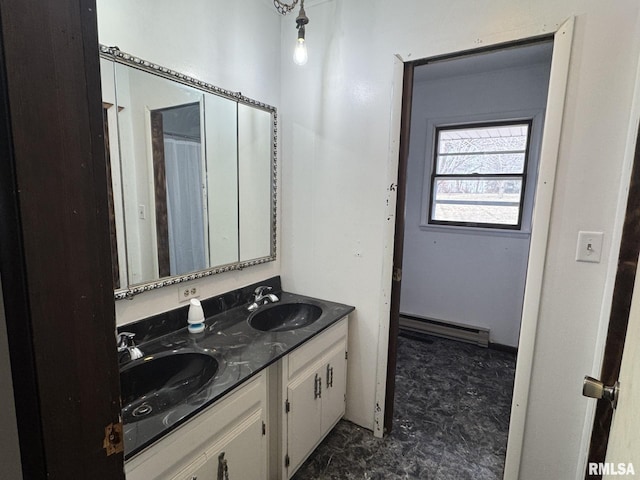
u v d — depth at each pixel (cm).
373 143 178
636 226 98
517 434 154
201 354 136
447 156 323
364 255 188
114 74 123
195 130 155
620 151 125
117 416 52
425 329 337
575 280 138
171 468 99
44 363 42
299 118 199
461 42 151
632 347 69
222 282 179
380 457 179
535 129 279
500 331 309
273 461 152
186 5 146
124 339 130
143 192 137
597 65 126
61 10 41
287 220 211
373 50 172
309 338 153
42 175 41
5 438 45
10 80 37
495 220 309
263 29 186
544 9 133
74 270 45
